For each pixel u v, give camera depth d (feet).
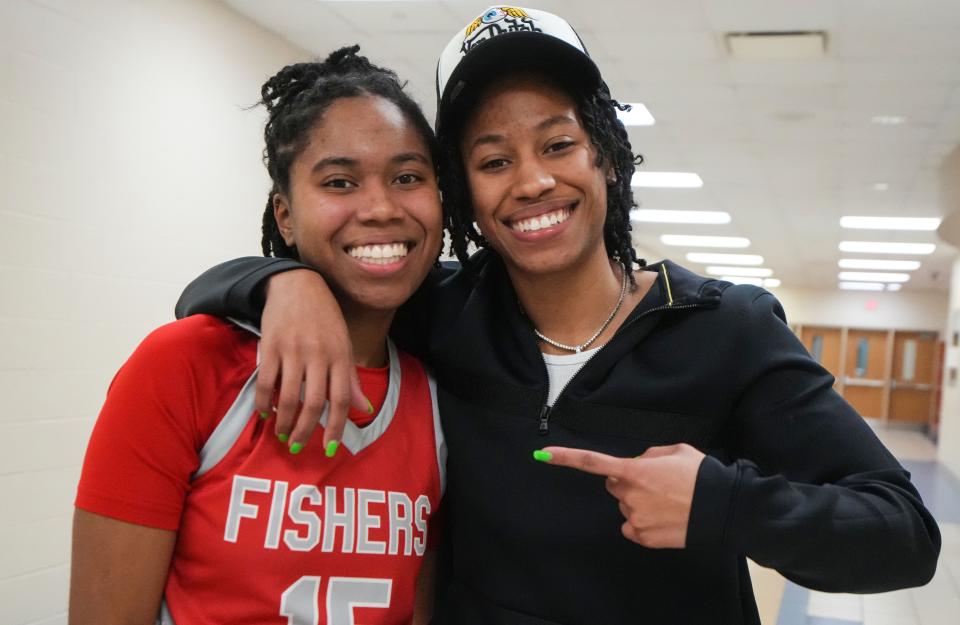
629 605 3.53
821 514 2.86
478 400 3.93
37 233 9.87
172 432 3.18
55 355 10.08
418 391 4.06
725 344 3.57
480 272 4.45
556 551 3.60
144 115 11.73
